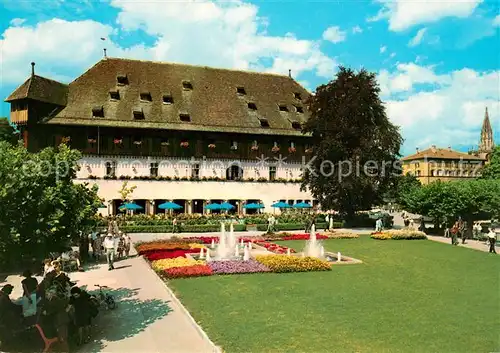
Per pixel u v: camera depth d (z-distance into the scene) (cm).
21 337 1118
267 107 5603
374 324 1312
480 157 11262
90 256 2609
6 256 1035
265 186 5334
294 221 4728
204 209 5066
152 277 2009
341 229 4628
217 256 2619
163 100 5081
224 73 5806
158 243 3050
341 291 1738
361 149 4456
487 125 11931
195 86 5428
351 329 1264
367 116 4659
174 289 1759
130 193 4747
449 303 1562
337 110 4619
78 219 1216
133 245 3112
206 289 1761
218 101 5369
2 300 1107
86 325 1167
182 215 4612
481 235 3828
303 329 1261
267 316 1388
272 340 1168
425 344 1148
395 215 7906
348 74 4750
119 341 1175
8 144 1170
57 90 4738
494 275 2097
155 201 4866
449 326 1299
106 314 1425
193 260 2314
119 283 1883
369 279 1983
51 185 1148
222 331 1241
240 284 1859
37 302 1238
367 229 4622
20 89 4469
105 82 5006
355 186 4400
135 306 1520
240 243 3212
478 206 3744
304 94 6138
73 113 4609
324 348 1112
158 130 4872
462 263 2452
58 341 1070
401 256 2708
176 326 1302
